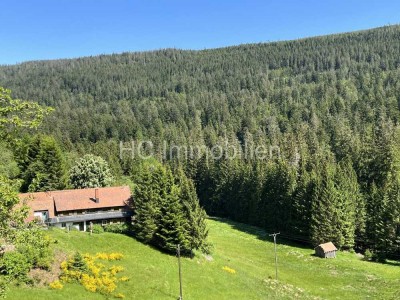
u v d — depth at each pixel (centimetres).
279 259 8469
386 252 8500
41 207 7269
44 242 1992
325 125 19775
